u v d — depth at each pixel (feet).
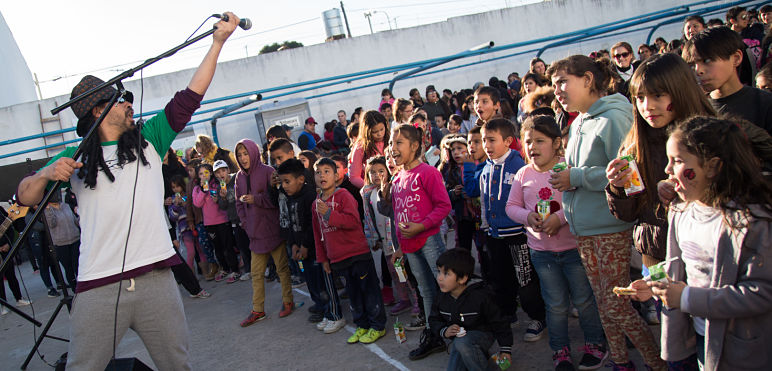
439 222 11.35
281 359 13.37
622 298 8.46
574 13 58.54
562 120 13.20
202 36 8.82
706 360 6.01
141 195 8.56
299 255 14.90
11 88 63.21
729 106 8.48
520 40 57.93
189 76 50.49
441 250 11.74
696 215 6.02
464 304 10.18
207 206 21.77
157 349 8.93
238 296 19.94
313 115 53.93
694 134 5.66
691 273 6.16
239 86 51.78
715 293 5.62
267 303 18.44
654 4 58.49
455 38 57.00
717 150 5.52
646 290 6.16
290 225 15.15
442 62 38.27
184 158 36.24
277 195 16.14
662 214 7.47
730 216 5.53
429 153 17.63
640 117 7.39
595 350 9.92
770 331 5.57
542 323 11.68
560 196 9.93
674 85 6.81
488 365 10.33
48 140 49.75
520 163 11.48
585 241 8.79
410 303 14.98
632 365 8.98
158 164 9.10
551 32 58.44
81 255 8.41
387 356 12.28
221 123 51.19
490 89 14.52
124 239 8.37
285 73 53.01
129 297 8.41
